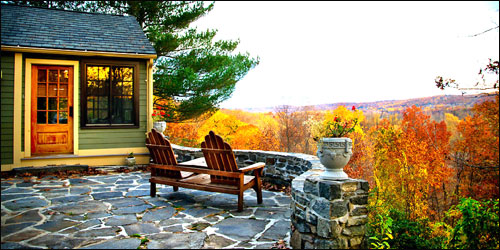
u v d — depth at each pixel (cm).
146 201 401
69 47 614
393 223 413
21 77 597
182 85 1058
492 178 1295
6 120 586
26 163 596
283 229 300
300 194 260
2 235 276
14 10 697
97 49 633
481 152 1277
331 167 247
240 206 356
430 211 1611
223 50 1179
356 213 236
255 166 377
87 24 732
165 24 1193
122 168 647
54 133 627
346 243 229
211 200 409
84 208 365
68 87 636
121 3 1154
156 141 419
